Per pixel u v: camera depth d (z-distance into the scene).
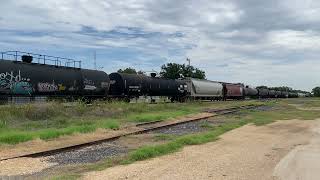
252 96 123.00
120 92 54.19
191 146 19.88
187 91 73.88
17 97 36.22
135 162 14.99
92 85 45.88
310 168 14.23
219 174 12.85
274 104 80.50
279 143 22.06
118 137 22.72
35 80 37.78
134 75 57.69
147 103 53.91
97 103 42.28
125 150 18.61
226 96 95.12
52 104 33.69
